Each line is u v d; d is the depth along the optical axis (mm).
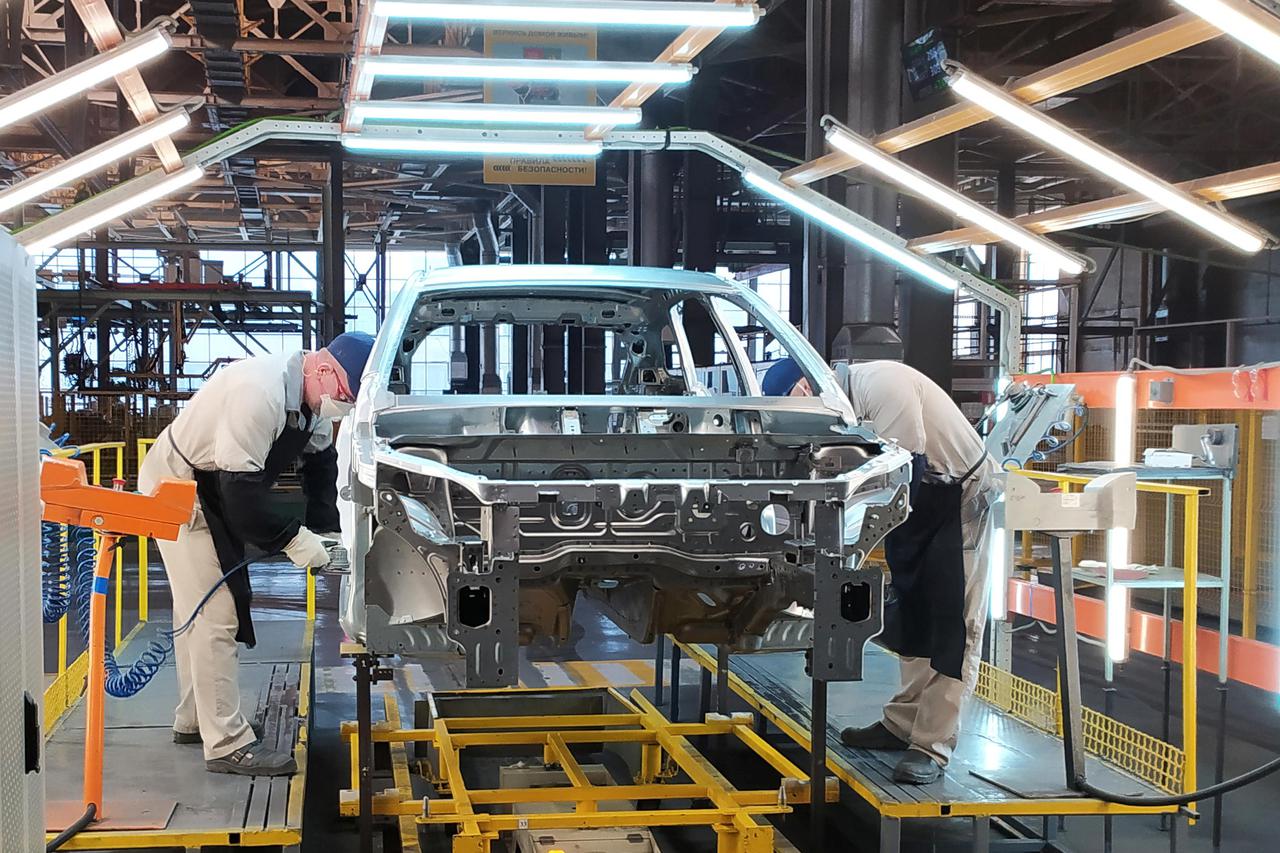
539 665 7395
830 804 4754
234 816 3324
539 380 17266
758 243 22766
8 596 1736
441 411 3477
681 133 5336
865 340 8477
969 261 21594
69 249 18734
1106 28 12820
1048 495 3619
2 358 1733
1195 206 3924
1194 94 15938
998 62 13227
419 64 3967
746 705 6285
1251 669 4590
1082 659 7562
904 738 4105
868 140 4586
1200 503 7090
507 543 3012
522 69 4074
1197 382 5340
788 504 3387
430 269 4297
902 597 3922
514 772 4297
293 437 3896
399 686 6746
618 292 4609
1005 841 4180
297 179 18656
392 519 2980
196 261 24094
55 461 3158
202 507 3730
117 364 22844
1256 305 17328
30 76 12125
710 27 3602
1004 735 4387
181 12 10883
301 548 3754
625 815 3535
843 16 8930
